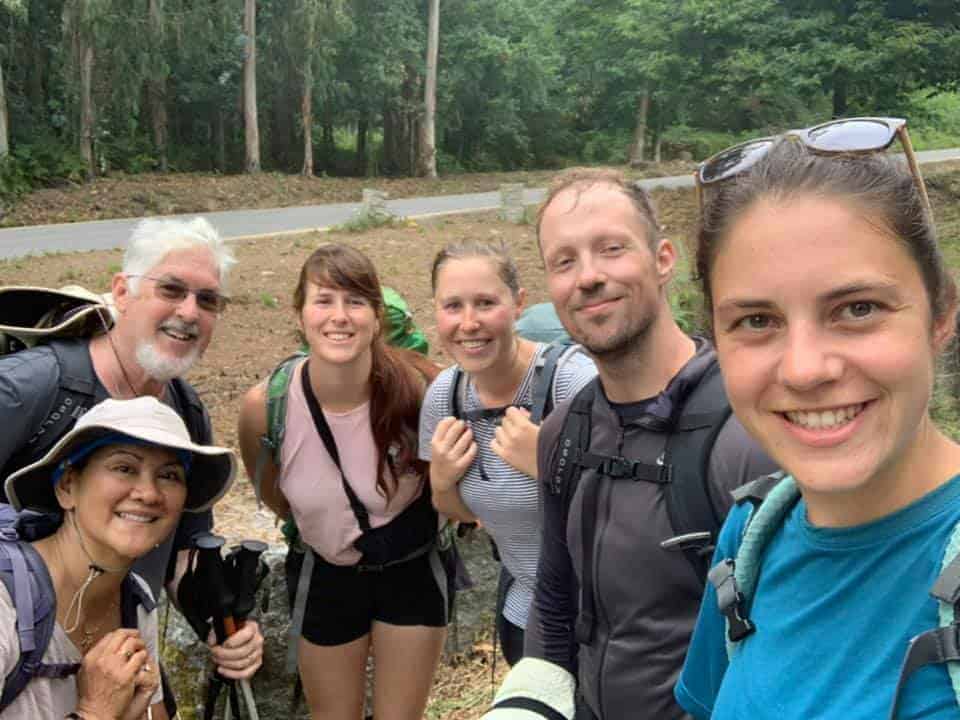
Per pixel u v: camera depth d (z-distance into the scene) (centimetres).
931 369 97
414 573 324
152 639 235
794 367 95
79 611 209
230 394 843
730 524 129
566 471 194
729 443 172
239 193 2998
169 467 217
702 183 112
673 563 175
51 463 209
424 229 1873
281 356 971
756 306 98
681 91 2242
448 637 436
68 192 2798
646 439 183
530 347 284
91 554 210
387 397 303
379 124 4612
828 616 102
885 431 95
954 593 90
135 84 3138
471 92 4469
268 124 4191
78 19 2988
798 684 103
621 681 182
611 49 3509
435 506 292
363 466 305
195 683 356
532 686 184
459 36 4325
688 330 566
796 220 95
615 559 182
